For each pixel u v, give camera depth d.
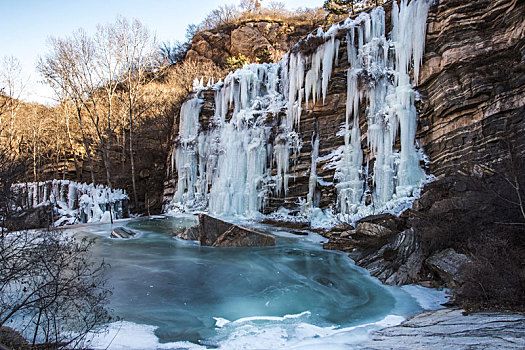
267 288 8.61
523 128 10.34
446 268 7.74
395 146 14.89
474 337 4.32
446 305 6.70
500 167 9.52
